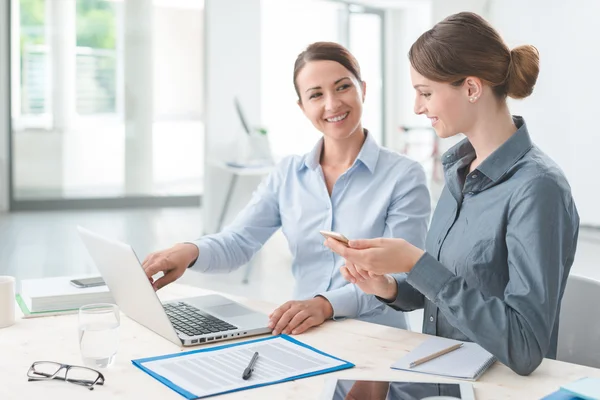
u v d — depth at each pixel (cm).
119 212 727
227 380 126
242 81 686
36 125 720
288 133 907
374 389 119
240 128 686
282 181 213
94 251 162
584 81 675
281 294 447
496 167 144
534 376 129
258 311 170
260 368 132
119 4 709
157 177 745
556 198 134
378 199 201
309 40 896
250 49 687
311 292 205
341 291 173
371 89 950
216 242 201
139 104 725
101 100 721
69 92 719
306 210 206
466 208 152
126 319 167
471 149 157
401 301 163
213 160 625
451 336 161
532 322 127
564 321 170
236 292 449
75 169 730
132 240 601
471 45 138
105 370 132
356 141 206
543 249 131
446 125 145
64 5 707
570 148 689
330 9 895
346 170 203
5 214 708
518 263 133
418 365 133
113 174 736
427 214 202
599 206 669
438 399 111
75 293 173
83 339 132
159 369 132
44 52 712
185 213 729
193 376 128
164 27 716
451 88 141
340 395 117
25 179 725
